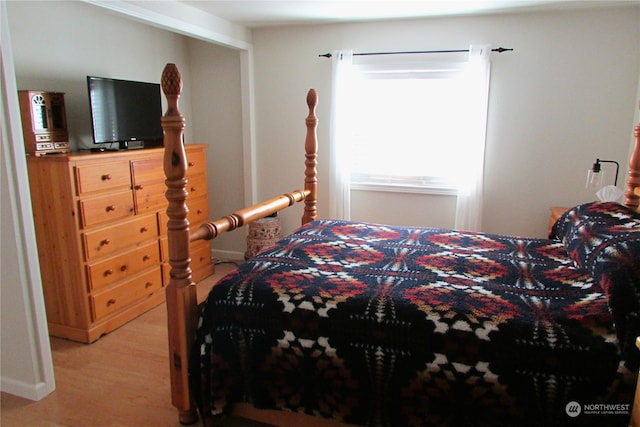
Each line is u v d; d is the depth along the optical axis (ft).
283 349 5.81
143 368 8.46
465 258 7.42
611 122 11.18
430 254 7.66
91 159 9.09
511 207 12.24
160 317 10.66
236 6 10.75
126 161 9.98
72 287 9.23
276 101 13.73
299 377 5.79
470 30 11.73
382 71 12.55
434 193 12.79
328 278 6.40
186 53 14.24
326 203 13.91
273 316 5.83
